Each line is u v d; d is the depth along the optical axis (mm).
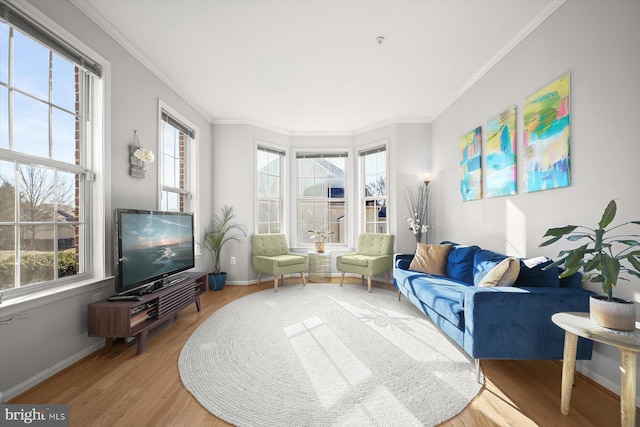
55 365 1938
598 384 1812
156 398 1670
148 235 2611
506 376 1903
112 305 2121
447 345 2350
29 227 1887
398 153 4637
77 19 2143
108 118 2422
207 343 2406
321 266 4945
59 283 2053
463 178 3561
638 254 1373
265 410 1559
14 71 1798
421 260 3375
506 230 2762
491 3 2184
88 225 2311
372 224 5129
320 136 5312
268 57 2945
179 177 3857
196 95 3830
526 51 2475
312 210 5379
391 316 3055
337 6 2236
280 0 2178
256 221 4812
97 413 1538
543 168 2240
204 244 4320
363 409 1564
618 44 1702
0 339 1625
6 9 1664
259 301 3635
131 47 2691
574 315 1602
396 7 2242
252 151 4758
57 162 2062
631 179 1643
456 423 1463
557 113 2107
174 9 2271
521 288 1941
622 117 1685
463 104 3611
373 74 3281
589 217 1883
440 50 2811
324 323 2854
